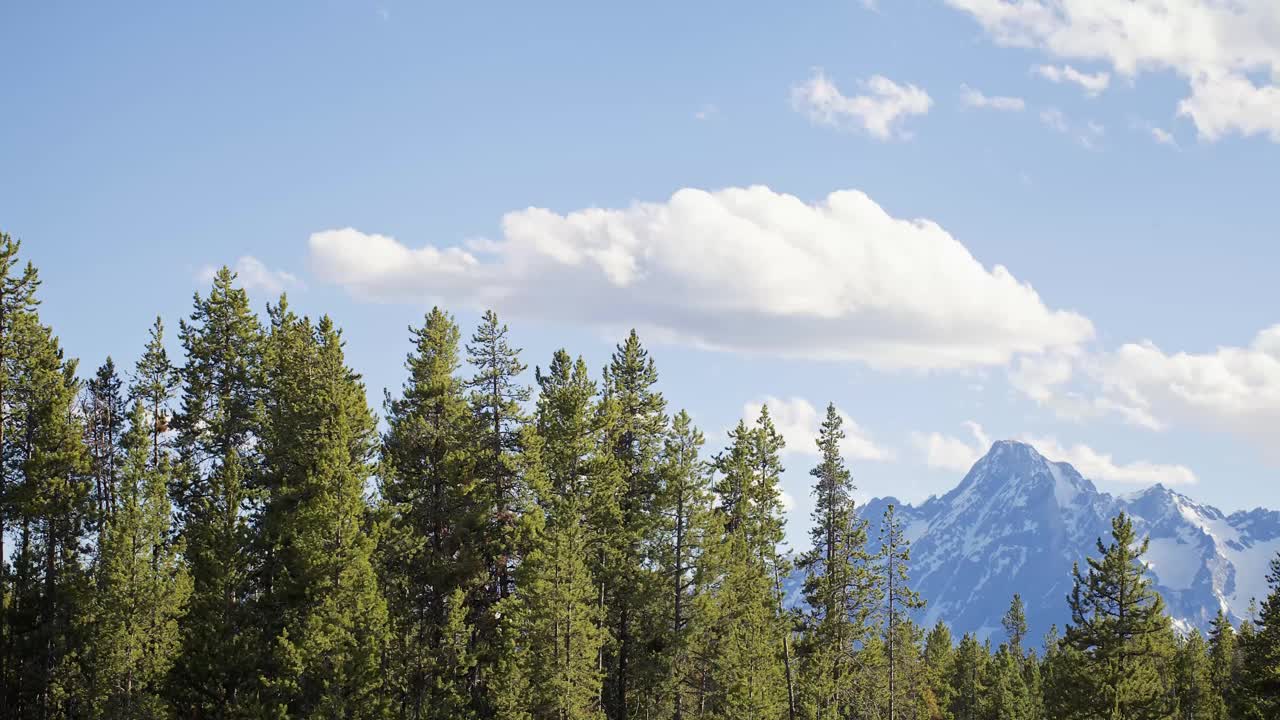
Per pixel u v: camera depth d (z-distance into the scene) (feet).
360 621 164.04
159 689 171.73
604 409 211.00
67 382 219.82
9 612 191.01
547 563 176.55
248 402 201.26
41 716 183.32
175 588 175.94
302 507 169.07
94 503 203.82
